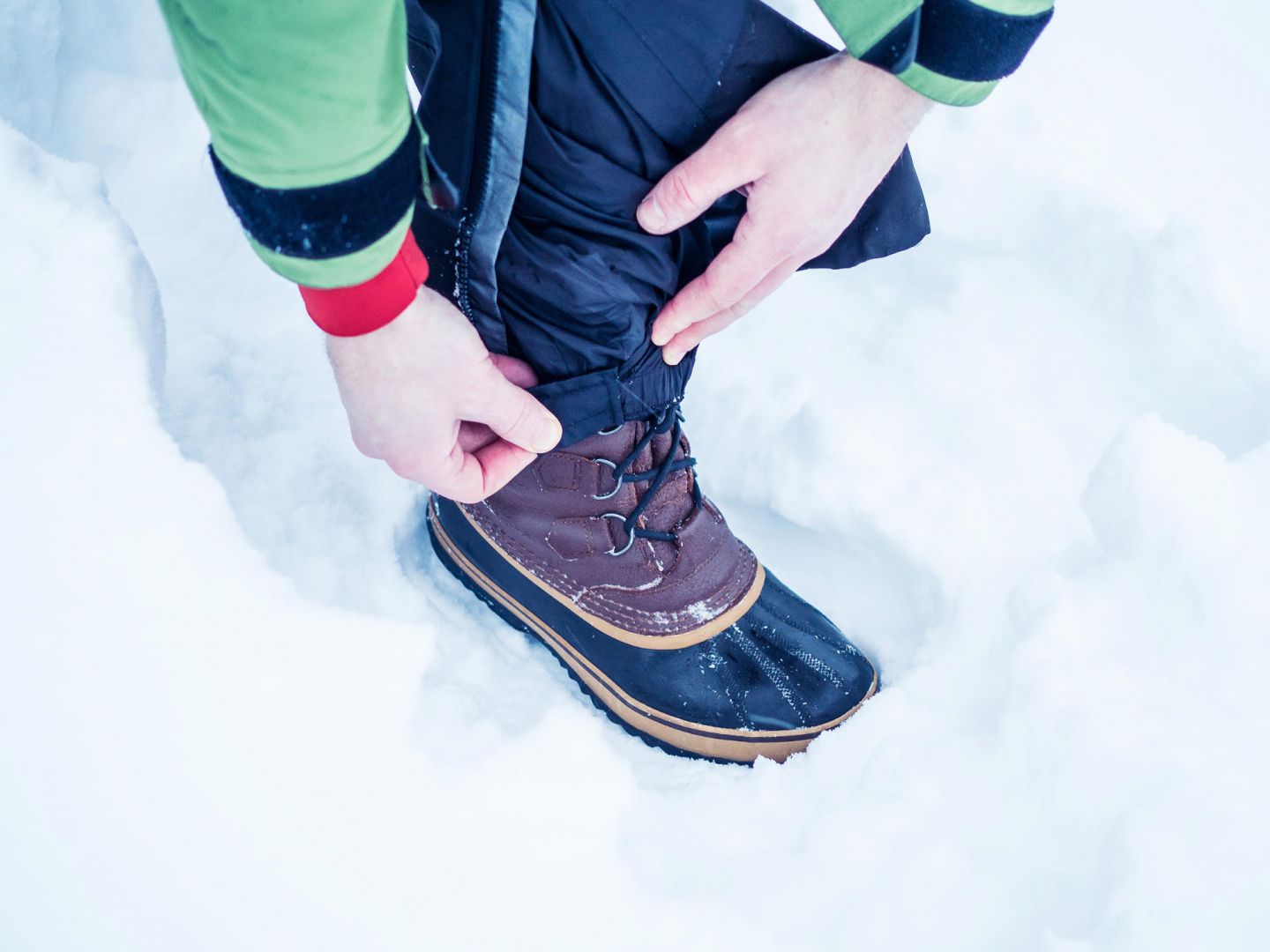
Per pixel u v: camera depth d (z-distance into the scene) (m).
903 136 0.69
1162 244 1.17
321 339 1.11
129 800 0.70
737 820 0.86
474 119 0.68
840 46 1.35
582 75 0.67
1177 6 1.56
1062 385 1.18
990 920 0.78
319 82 0.46
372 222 0.52
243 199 0.51
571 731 0.87
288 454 0.99
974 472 1.10
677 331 0.81
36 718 0.70
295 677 0.76
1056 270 1.23
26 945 0.66
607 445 0.88
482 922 0.74
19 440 0.76
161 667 0.74
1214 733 0.83
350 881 0.72
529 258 0.75
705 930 0.77
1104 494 0.98
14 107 1.11
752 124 0.67
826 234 0.73
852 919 0.78
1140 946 0.73
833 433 1.07
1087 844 0.80
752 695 0.91
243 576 0.78
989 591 0.98
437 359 0.63
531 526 0.93
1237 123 1.41
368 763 0.76
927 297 1.25
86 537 0.75
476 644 0.97
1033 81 1.43
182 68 0.47
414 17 0.71
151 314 0.84
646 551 0.92
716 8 0.66
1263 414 1.13
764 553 1.13
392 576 0.97
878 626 1.05
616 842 0.82
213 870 0.70
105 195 0.87
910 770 0.86
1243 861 0.76
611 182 0.72
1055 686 0.85
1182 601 0.91
